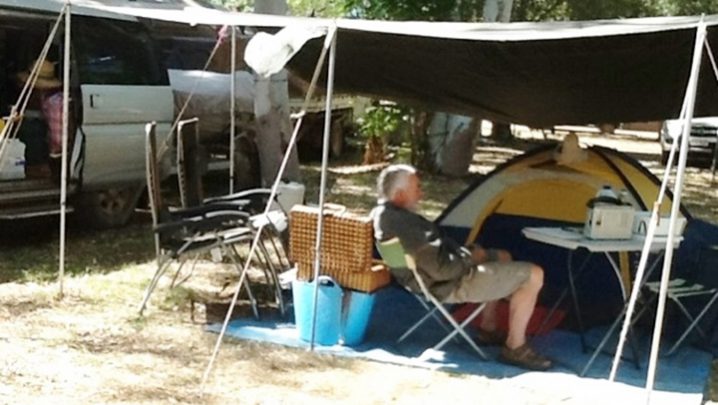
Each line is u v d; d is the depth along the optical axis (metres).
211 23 6.04
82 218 8.74
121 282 6.97
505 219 6.72
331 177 13.87
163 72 9.05
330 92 5.33
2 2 7.36
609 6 19.48
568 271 6.12
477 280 5.33
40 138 8.04
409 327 6.09
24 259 7.58
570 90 6.66
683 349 5.96
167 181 10.58
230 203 6.63
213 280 7.16
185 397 4.77
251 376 5.15
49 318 5.97
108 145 8.34
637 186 6.44
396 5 12.90
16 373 4.95
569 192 6.55
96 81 8.23
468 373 5.30
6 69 8.25
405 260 5.32
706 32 4.77
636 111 7.29
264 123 10.59
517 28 5.54
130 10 6.54
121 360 5.29
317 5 14.88
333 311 5.63
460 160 14.62
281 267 7.29
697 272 6.14
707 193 14.77
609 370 5.47
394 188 5.39
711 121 17.91
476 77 6.52
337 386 5.04
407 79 6.96
